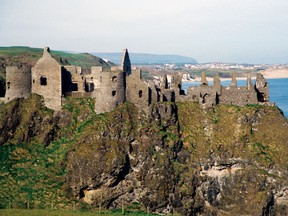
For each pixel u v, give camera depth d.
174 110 150.88
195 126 152.50
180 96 158.88
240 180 145.62
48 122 145.50
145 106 148.25
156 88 156.25
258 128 155.25
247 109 156.38
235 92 160.25
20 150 139.88
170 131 147.88
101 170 135.25
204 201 145.00
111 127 141.75
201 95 158.50
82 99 150.50
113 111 144.62
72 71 154.75
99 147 137.62
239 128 152.25
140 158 140.75
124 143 141.00
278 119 157.25
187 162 146.38
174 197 141.75
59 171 136.12
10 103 145.25
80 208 130.00
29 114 145.12
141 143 142.12
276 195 144.25
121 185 140.00
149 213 137.00
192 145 148.38
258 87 168.12
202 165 145.88
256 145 150.25
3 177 130.00
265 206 141.38
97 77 161.75
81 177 134.38
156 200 139.75
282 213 144.00
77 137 141.25
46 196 128.25
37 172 134.38
